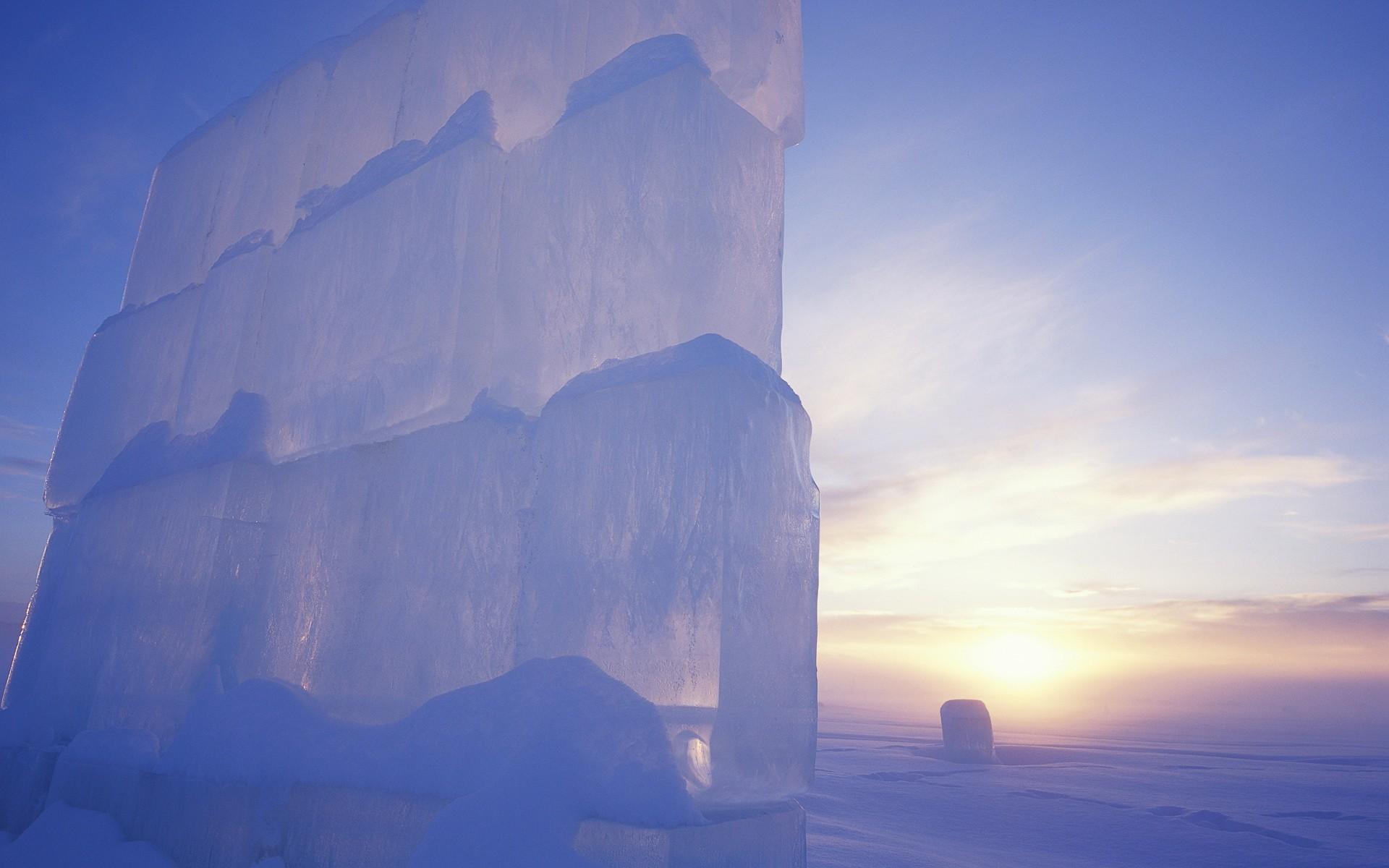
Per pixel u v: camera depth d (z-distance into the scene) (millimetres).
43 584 4871
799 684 2234
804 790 2178
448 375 2809
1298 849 9359
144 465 4027
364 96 3924
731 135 2631
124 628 3680
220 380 3906
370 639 2824
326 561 3098
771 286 2701
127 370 4805
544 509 2441
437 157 3121
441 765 2145
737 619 2043
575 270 2695
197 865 2691
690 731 1997
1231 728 83000
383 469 3029
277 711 2744
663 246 2475
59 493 4922
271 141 4414
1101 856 8617
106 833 3012
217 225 4637
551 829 1749
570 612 2285
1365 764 27297
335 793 2363
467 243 2885
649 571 2156
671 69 2580
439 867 1742
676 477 2170
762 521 2201
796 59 3100
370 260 3270
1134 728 73688
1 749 3986
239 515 3336
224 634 3207
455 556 2660
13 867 3115
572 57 3094
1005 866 7535
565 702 2004
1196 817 11891
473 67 3396
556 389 2662
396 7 3965
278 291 3762
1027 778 17906
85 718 3750
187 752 2893
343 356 3262
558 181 2820
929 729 51062
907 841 8867
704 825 1778
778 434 2322
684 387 2209
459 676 2520
